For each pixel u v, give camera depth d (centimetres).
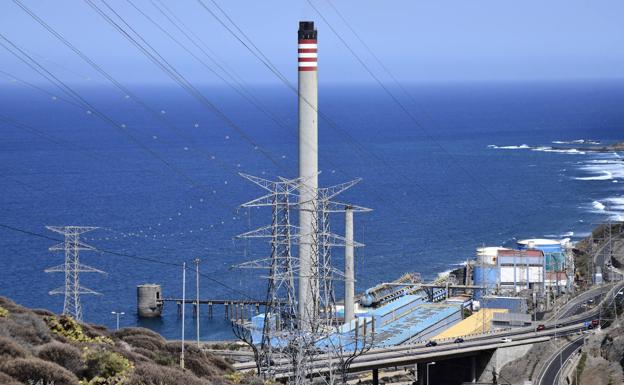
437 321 17762
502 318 17700
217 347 14788
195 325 18525
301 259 12506
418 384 15000
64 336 6575
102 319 18650
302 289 12938
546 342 16275
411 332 16525
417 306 19150
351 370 13188
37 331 6138
